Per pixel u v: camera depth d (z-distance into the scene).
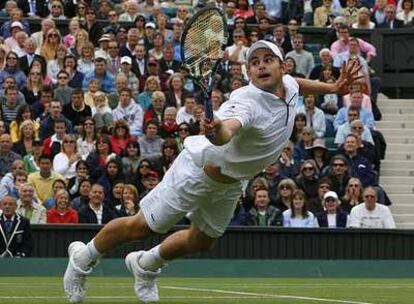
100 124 30.75
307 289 19.53
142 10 37.09
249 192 27.44
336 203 27.66
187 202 13.42
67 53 32.81
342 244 26.83
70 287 14.16
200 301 15.15
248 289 19.22
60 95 31.28
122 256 25.47
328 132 32.50
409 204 32.12
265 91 12.82
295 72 34.38
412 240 27.17
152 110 31.19
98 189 26.28
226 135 11.61
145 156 29.16
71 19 35.41
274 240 26.44
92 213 26.16
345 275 26.45
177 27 34.34
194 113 30.62
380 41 37.69
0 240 24.89
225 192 13.46
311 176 28.66
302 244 26.61
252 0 38.31
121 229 13.81
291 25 35.22
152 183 27.75
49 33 32.91
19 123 29.81
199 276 25.50
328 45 36.50
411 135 34.94
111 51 33.25
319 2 38.34
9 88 30.47
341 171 28.95
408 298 16.75
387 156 33.66
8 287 19.02
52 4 36.03
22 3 36.72
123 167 28.30
